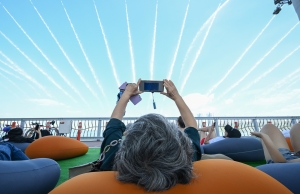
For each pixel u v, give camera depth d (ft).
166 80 4.02
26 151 10.01
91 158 11.09
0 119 24.27
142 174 1.94
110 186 2.01
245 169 2.39
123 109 3.55
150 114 2.46
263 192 1.99
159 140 2.01
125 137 2.26
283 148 6.84
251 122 24.03
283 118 24.16
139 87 4.01
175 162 1.97
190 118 3.59
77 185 2.11
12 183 3.68
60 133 23.54
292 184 3.75
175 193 1.87
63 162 9.96
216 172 2.25
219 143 9.49
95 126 25.75
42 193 4.50
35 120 24.73
